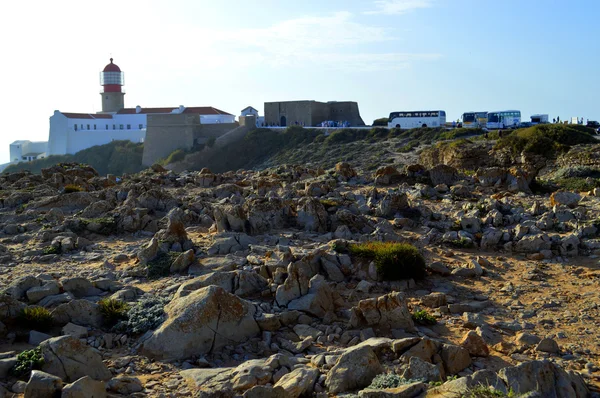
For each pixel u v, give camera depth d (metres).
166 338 12.58
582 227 23.00
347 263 18.53
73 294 15.86
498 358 12.66
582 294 16.95
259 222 24.39
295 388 10.53
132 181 44.31
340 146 106.44
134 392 10.75
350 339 13.49
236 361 12.45
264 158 120.00
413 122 113.19
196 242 22.05
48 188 38.28
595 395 10.80
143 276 18.31
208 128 138.75
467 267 19.31
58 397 9.95
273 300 15.55
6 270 19.30
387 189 37.00
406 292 17.34
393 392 9.91
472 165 50.72
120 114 158.50
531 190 36.03
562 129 54.56
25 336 13.04
